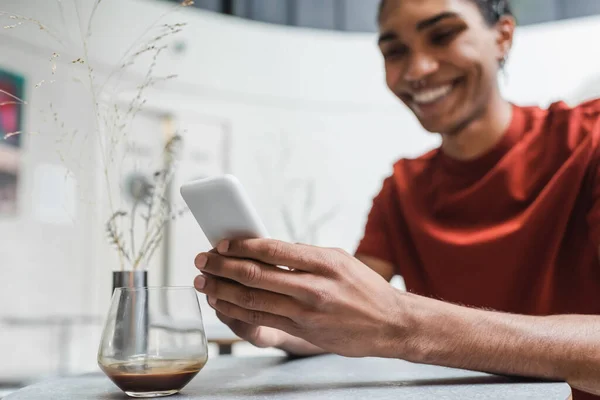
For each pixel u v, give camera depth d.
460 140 1.24
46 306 4.21
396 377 0.75
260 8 5.87
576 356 0.69
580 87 5.48
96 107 0.93
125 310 0.65
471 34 1.15
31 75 4.16
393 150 5.96
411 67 1.17
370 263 1.39
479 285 1.20
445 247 1.23
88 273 4.43
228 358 1.00
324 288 0.66
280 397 0.62
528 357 0.69
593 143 1.12
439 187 1.30
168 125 5.17
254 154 5.62
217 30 5.48
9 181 4.00
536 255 1.16
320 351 1.02
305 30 5.91
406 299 0.71
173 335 0.65
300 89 5.85
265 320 0.70
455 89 1.19
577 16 5.64
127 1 4.81
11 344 4.05
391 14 1.17
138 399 0.65
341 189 5.85
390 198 1.40
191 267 5.06
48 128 4.22
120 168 0.99
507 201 1.19
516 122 1.24
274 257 0.66
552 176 1.17
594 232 1.05
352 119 5.95
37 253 4.17
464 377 0.74
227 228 0.68
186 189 0.66
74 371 4.26
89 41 4.53
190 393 0.66
